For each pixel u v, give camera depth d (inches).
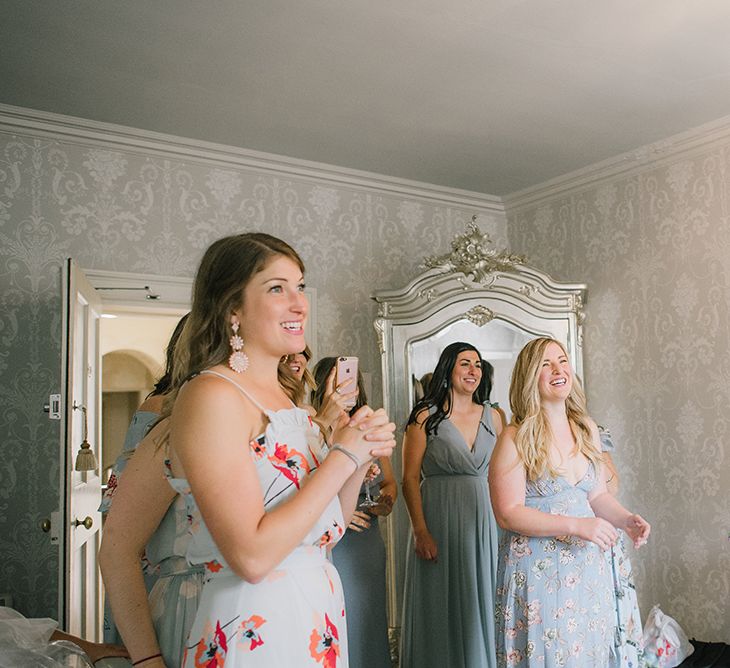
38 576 130.6
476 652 126.3
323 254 167.2
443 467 133.5
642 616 156.2
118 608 53.5
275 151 157.1
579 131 147.9
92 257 140.6
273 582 49.3
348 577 119.6
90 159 141.9
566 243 177.9
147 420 85.0
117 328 253.9
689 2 100.2
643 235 159.8
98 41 108.7
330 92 127.6
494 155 161.2
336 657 50.6
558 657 92.7
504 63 117.6
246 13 101.2
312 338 163.6
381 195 176.6
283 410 51.7
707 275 147.1
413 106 134.3
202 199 153.3
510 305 158.9
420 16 102.7
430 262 158.7
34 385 133.1
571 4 100.4
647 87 127.6
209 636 48.6
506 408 156.5
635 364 161.0
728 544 141.3
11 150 134.6
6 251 133.1
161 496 54.4
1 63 115.4
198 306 53.4
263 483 49.6
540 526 93.7
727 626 140.7
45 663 56.9
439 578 130.4
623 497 162.4
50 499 132.3
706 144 146.7
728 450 142.0
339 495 56.1
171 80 122.3
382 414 51.7
